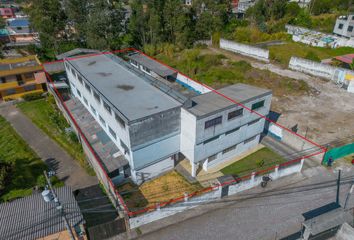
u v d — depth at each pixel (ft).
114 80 91.40
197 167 79.20
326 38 191.72
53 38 167.53
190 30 191.11
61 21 169.17
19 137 100.17
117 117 71.67
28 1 186.70
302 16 233.55
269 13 235.40
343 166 82.53
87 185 77.05
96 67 103.76
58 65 147.43
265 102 82.58
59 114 112.16
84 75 95.45
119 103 75.41
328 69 140.67
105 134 87.51
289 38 203.51
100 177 76.13
